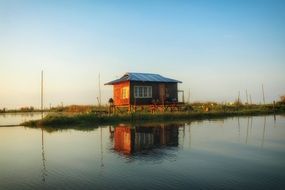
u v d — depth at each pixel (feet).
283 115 151.33
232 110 167.84
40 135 79.66
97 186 33.91
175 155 49.93
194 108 160.76
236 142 62.95
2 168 43.39
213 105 181.16
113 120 115.85
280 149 54.75
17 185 34.99
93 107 197.16
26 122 107.96
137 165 43.24
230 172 38.88
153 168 41.29
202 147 57.16
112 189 32.76
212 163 43.98
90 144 62.80
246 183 34.12
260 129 85.76
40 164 45.57
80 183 35.17
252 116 143.74
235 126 94.32
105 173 39.24
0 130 93.56
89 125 105.09
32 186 34.50
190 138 68.85
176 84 144.97
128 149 56.08
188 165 42.88
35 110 304.91
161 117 123.13
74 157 50.03
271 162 44.50
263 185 33.30
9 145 63.82
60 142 66.64
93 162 45.80
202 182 34.63
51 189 33.30
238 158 47.39
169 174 38.19
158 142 63.57
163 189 32.40
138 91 135.23
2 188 33.96
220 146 58.18
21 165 45.14
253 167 41.47
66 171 40.91
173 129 86.89
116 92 145.28
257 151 52.95
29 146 62.34
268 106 193.16
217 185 33.45
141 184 34.24
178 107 144.77
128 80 131.75
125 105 136.15
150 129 87.71
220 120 118.83
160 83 140.87
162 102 138.62
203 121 114.32
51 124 107.45
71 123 109.70
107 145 61.11
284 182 34.37
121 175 38.09
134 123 108.78
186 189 32.30
